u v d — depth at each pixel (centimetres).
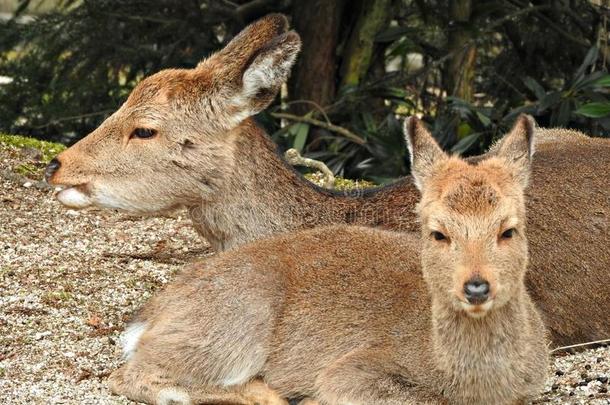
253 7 2106
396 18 2258
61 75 2022
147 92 1212
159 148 1204
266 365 1039
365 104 2098
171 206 1224
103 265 1386
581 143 1359
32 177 1666
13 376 1070
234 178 1220
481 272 882
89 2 1998
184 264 1406
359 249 1068
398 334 991
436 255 917
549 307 1202
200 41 2047
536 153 1301
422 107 2184
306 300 1038
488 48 2267
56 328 1194
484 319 923
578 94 1948
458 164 964
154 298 1084
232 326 1029
